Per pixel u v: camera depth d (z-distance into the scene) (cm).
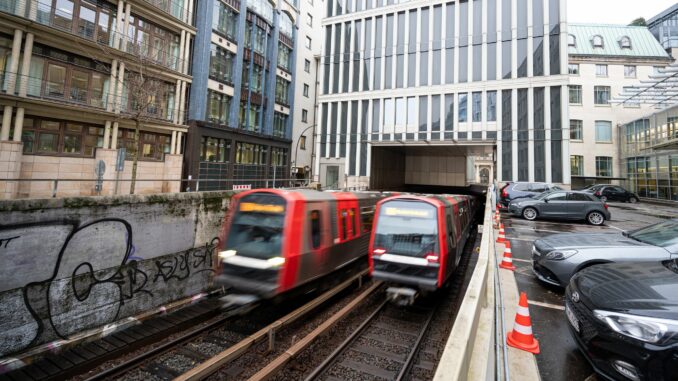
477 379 224
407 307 793
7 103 1430
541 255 658
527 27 2516
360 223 1048
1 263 532
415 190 3988
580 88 3869
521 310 423
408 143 2788
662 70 1922
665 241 566
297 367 546
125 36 1850
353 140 3103
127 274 716
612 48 3909
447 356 199
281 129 3378
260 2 2930
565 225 1458
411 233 737
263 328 693
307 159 3941
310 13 3962
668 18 4866
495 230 1302
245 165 2788
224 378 524
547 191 1784
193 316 761
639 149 3262
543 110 2430
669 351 295
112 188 1806
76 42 1641
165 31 2112
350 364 553
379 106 3019
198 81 2264
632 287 369
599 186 3045
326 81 3278
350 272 1038
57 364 552
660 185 2897
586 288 401
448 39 2780
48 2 1570
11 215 542
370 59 3081
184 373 512
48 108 1566
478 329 321
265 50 3012
